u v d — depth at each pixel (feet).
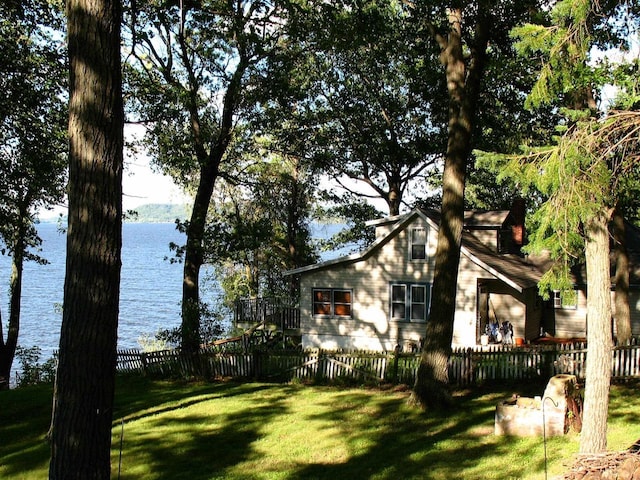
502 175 27.09
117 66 21.72
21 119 64.75
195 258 75.66
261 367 67.82
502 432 42.04
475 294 83.61
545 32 27.50
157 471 37.58
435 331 51.08
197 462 39.04
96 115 21.16
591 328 31.81
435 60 74.13
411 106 105.91
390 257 90.17
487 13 50.57
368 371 62.85
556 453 36.81
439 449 39.50
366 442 41.93
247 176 92.53
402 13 71.82
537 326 94.99
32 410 54.85
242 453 40.63
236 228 75.56
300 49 74.64
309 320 94.94
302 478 35.55
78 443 20.98
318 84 110.93
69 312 21.21
